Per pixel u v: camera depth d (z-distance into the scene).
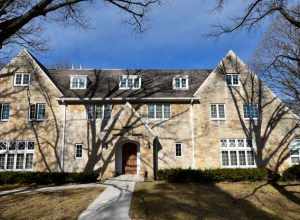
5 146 24.22
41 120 24.66
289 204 15.15
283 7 11.80
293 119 25.00
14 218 11.69
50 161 23.84
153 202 14.08
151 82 27.52
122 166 24.73
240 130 24.84
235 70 26.11
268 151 24.45
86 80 26.53
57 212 12.44
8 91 25.19
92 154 23.95
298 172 21.38
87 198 15.02
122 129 23.77
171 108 25.28
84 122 24.69
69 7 11.19
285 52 22.11
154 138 23.62
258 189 18.11
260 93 25.64
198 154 24.31
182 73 29.16
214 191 17.25
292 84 24.19
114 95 25.44
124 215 11.97
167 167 23.97
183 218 11.92
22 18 9.48
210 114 25.14
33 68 25.67
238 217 12.53
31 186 20.05
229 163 24.25
